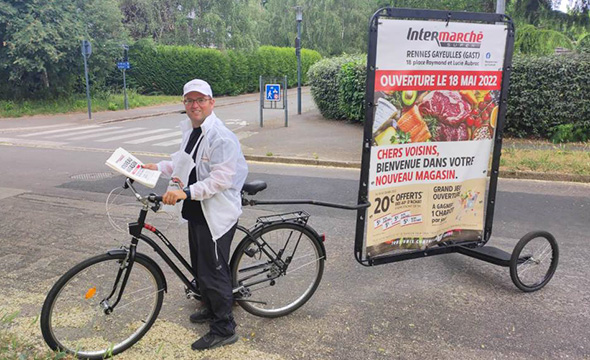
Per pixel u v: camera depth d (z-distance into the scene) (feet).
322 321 11.99
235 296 11.34
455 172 13.28
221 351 10.58
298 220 11.85
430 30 11.66
